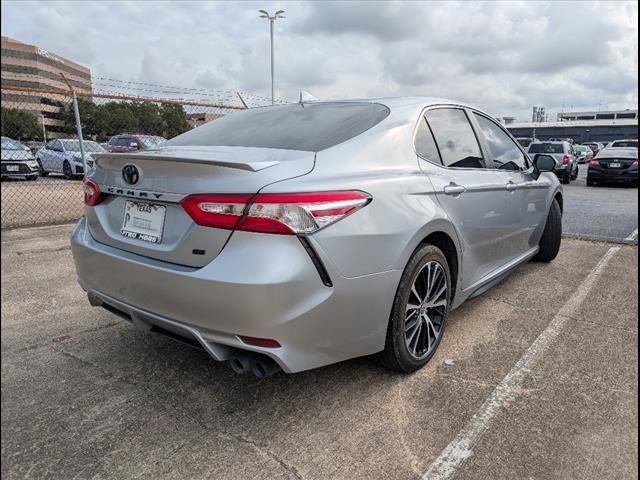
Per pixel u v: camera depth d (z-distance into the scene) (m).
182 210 2.17
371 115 2.82
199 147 2.68
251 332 2.02
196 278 2.03
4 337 3.20
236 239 2.01
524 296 4.04
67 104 9.28
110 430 2.24
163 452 2.10
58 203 10.01
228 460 2.05
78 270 2.71
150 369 2.80
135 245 2.34
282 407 2.43
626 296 4.04
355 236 2.18
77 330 3.33
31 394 2.53
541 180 4.44
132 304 2.38
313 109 3.09
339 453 2.09
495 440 2.17
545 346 3.10
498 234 3.57
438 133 3.08
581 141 88.69
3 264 4.86
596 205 10.47
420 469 2.00
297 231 2.00
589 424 2.29
